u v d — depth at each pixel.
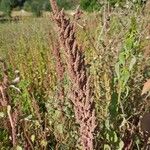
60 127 4.02
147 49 4.04
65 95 4.12
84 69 2.88
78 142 3.82
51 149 4.38
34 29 15.06
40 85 6.59
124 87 3.56
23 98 4.90
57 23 2.82
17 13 44.38
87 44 5.81
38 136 4.24
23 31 15.36
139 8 4.46
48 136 4.38
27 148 3.75
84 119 2.93
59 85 4.18
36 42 10.73
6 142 4.37
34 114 4.52
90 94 2.90
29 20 20.17
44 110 5.19
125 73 3.46
